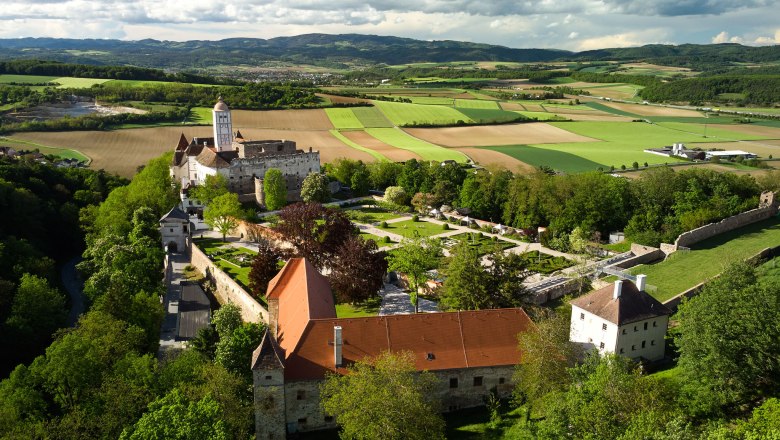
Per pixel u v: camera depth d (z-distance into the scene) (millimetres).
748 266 78188
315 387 75125
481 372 79000
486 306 94125
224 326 99688
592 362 66688
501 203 192875
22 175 183500
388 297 120562
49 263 137000
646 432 48406
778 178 182000
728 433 50312
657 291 113938
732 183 177625
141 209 163625
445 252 147750
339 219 130750
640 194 173375
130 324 98750
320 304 88312
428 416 64688
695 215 155375
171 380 76500
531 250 152625
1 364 102812
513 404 76625
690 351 67500
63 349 78188
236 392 76062
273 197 195250
